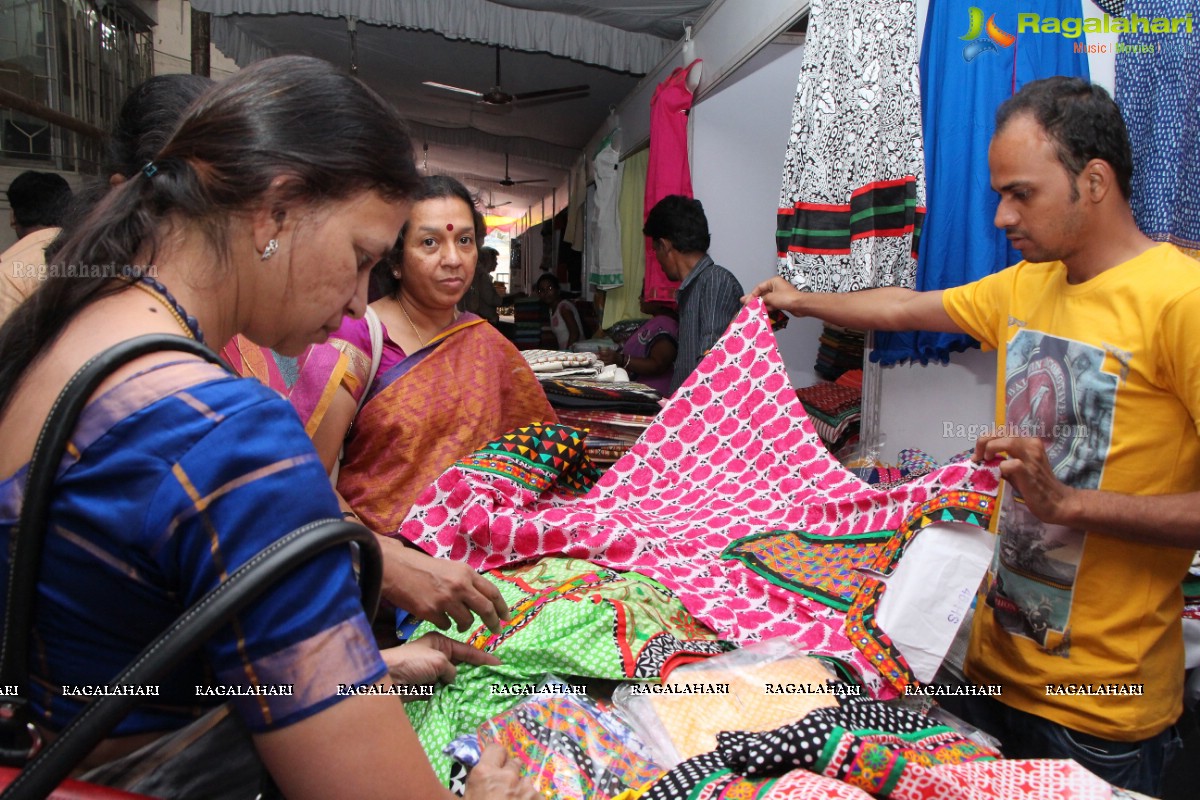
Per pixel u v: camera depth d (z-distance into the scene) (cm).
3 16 433
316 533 57
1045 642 133
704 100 425
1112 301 125
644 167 587
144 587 59
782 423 186
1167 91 162
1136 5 165
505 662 119
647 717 109
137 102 105
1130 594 127
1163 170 162
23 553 57
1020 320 145
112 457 57
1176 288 117
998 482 121
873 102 201
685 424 190
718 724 107
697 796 85
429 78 711
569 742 105
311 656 57
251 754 71
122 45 582
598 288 677
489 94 631
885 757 84
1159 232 163
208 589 56
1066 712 132
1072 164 121
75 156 499
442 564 111
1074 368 130
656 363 375
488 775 82
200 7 502
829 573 145
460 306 261
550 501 180
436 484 156
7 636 58
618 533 154
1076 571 129
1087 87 123
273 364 136
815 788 81
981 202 194
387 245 75
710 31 414
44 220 148
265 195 66
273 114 66
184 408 58
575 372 246
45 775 53
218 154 65
